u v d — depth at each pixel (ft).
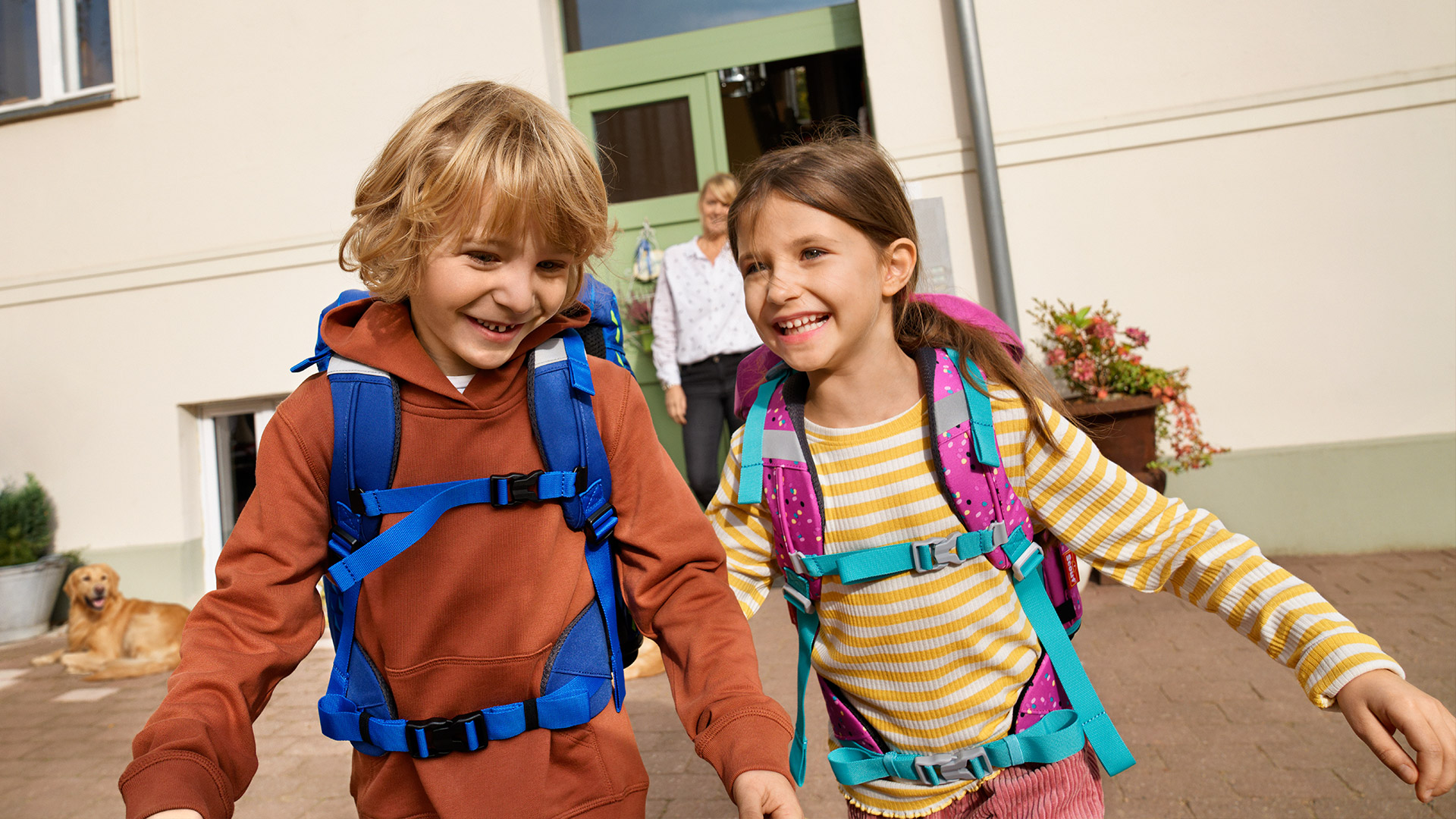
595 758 3.72
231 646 3.41
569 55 17.58
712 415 14.71
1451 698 8.66
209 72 17.54
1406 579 12.84
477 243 3.35
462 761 3.56
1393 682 3.45
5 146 18.19
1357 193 14.61
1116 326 14.44
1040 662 4.43
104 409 17.85
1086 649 11.05
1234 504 14.94
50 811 9.25
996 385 4.48
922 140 15.46
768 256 4.25
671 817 7.82
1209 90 14.93
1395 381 14.58
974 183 15.29
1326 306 14.73
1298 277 14.78
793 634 12.63
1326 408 14.76
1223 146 14.89
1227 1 14.87
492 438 3.74
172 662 14.61
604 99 17.54
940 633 4.34
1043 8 15.23
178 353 17.65
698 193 17.25
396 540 3.55
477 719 3.56
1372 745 3.45
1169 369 15.05
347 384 3.64
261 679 3.44
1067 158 15.16
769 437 4.61
